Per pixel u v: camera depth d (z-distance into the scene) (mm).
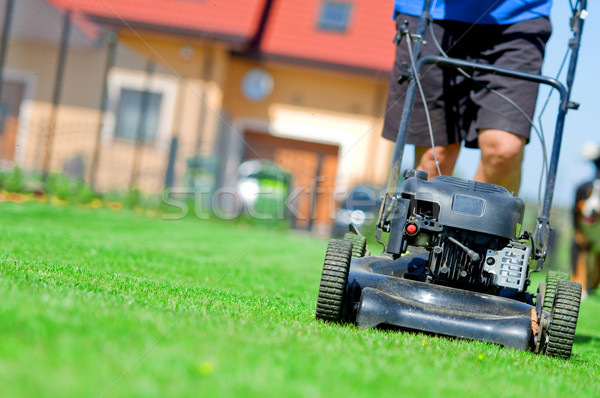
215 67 22016
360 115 22562
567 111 5445
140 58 21984
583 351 6227
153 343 3264
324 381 3068
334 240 5164
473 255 4820
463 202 4938
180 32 21672
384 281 5102
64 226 11867
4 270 5191
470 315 4879
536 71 5902
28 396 2375
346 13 22906
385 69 22078
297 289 7848
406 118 5453
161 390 2607
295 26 22641
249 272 8859
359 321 4848
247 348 3467
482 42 6074
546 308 6023
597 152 11820
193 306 4879
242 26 21875
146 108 22062
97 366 2787
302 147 22922
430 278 5113
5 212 12539
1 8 19391
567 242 18156
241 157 22797
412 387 3234
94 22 21625
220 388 2723
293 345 3752
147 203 17922
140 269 7422
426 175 5184
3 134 21828
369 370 3404
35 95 21906
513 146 5809
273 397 2713
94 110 21953
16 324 3164
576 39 5586
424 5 5641
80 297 4191
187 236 13055
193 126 22016
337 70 22156
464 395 3275
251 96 22672
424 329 4805
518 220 5020
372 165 22516
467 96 6230
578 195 12219
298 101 22688
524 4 5949
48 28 20500
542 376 4125
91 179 18547
